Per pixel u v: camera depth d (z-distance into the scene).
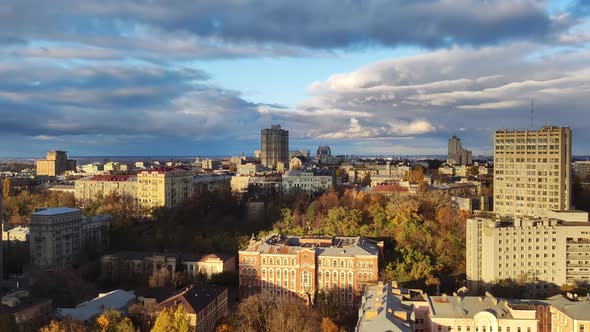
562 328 198.25
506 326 192.12
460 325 193.38
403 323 174.88
